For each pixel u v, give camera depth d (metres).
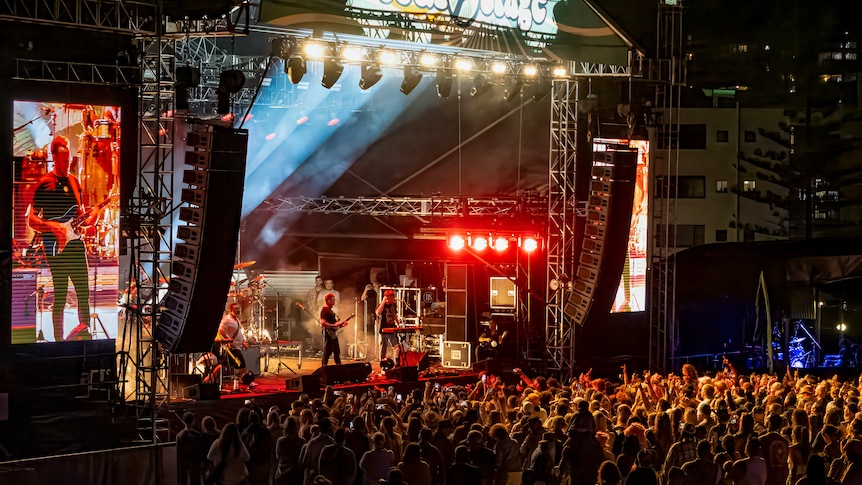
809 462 11.23
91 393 19.17
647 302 30.38
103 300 19.39
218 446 13.34
